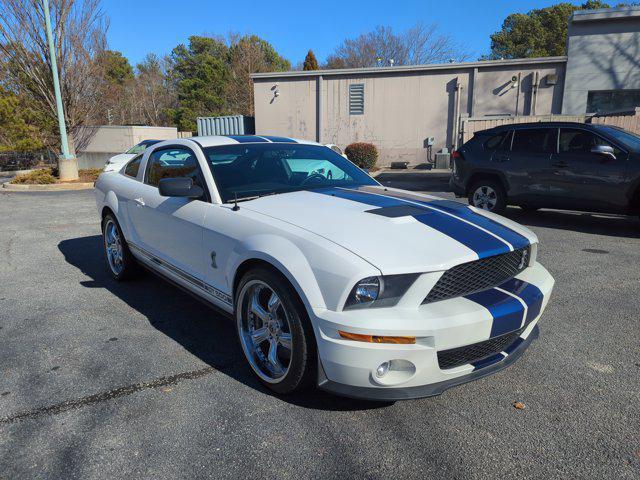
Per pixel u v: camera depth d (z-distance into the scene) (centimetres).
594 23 1773
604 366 331
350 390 254
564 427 262
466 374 263
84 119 2145
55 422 269
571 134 782
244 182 376
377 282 246
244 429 262
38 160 2877
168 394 298
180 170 410
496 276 287
